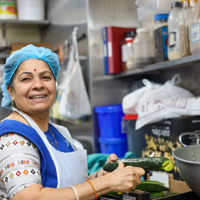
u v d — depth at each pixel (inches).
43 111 48.9
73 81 101.7
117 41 101.3
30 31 156.5
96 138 106.0
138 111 79.5
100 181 41.7
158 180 65.4
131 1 112.7
